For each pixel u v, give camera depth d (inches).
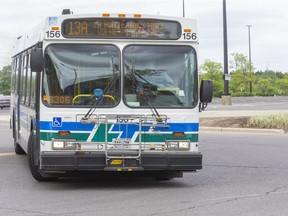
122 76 513.3
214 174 627.2
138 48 518.9
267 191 514.3
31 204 450.6
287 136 1111.0
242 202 458.9
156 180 588.4
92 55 514.6
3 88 5098.4
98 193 502.9
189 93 519.5
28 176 602.5
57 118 504.1
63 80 509.7
